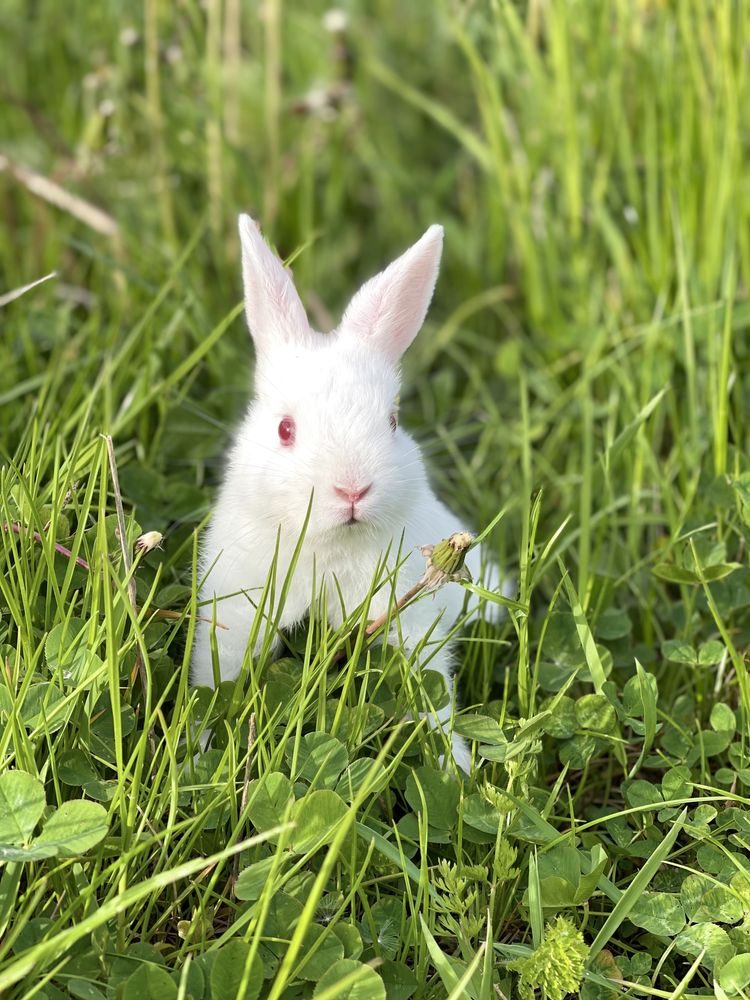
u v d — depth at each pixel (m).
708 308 0.61
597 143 0.73
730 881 0.41
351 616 0.43
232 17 0.77
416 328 0.53
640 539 0.60
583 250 0.73
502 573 0.52
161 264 0.72
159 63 0.76
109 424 0.54
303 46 0.88
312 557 0.46
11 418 0.62
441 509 0.52
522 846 0.42
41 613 0.44
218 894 0.39
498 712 0.46
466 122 0.91
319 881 0.32
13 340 0.67
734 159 0.65
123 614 0.41
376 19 0.97
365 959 0.38
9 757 0.37
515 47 0.76
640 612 0.57
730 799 0.43
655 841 0.43
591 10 0.71
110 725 0.41
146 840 0.37
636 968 0.39
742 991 0.37
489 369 0.76
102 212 0.72
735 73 0.67
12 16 0.88
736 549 0.56
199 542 0.51
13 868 0.34
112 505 0.53
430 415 0.72
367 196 0.88
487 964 0.36
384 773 0.40
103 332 0.70
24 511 0.45
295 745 0.39
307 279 0.77
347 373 0.47
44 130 0.77
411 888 0.40
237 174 0.79
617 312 0.71
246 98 0.88
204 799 0.39
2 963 0.33
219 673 0.43
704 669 0.52
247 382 0.66
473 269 0.81
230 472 0.49
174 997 0.34
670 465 0.61
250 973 0.34
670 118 0.69
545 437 0.69
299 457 0.45
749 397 0.65
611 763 0.48
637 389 0.67
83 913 0.35
